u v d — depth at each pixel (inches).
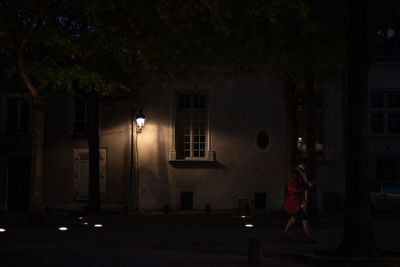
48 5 589.6
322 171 940.0
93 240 484.4
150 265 326.0
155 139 949.8
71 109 962.7
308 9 560.1
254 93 955.3
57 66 622.8
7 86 961.5
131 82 774.5
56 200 953.5
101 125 954.7
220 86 955.3
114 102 874.8
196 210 928.3
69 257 360.8
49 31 587.2
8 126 967.6
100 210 840.3
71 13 646.5
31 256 365.1
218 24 600.4
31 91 636.1
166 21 578.2
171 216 807.1
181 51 650.8
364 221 367.9
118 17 645.3
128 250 406.0
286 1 569.9
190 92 965.8
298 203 470.9
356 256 358.3
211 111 954.7
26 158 973.8
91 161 834.8
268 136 949.2
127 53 647.8
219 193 946.7
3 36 595.2
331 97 940.6
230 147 951.0
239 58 642.2
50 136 961.5
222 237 515.8
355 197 371.9
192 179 947.3
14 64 684.7
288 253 397.4
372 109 984.9
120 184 947.3
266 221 701.3
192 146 963.3
